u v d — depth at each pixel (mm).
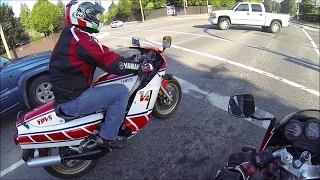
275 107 5320
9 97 5238
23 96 5246
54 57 2980
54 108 3209
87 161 3656
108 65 2971
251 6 18766
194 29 19328
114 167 3781
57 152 3648
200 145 4148
